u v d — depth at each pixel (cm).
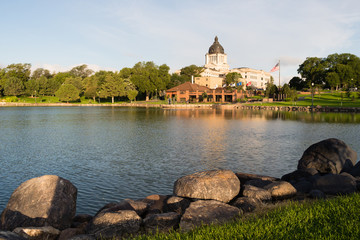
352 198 1091
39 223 1069
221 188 1241
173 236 833
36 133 5444
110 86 18862
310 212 942
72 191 1210
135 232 1018
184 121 8000
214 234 803
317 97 16275
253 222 889
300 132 5434
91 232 1011
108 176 2434
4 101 18675
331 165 1636
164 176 2436
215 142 4269
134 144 4125
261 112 11912
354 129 5853
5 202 1834
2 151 3600
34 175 2494
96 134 5275
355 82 17175
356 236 767
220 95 19238
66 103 19300
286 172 2570
